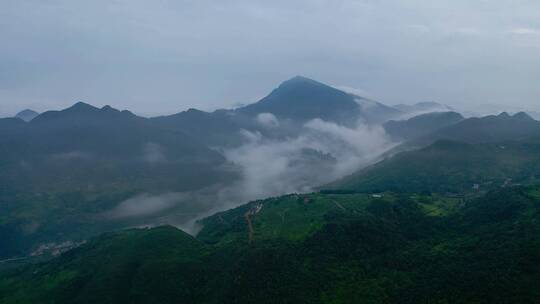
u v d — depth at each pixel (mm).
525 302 169250
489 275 192750
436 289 197625
